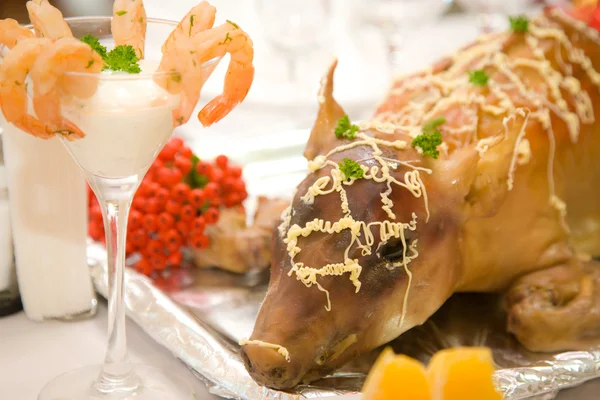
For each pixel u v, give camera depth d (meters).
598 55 0.93
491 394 0.65
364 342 0.77
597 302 0.83
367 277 0.75
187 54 0.70
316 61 1.38
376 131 0.80
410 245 0.77
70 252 0.86
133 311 0.84
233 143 1.12
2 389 0.79
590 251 0.94
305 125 1.21
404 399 0.64
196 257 0.94
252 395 0.76
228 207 0.96
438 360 0.65
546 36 0.93
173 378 0.80
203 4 0.75
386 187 0.76
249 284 0.92
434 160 0.79
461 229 0.79
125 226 0.77
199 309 0.87
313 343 0.74
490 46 0.95
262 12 1.26
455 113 0.87
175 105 0.72
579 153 0.90
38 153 0.83
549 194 0.86
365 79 1.31
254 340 0.74
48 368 0.82
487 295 0.89
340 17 1.55
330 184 0.77
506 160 0.78
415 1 1.28
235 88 0.75
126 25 0.75
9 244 0.86
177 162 0.94
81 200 0.85
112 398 0.77
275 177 1.07
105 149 0.72
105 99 0.70
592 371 0.79
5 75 0.69
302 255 0.75
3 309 0.87
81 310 0.88
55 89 0.69
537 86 0.90
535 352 0.83
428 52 1.46
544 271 0.86
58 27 0.72
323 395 0.76
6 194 0.85
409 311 0.77
